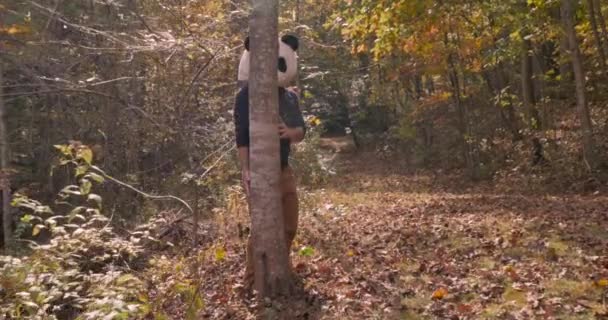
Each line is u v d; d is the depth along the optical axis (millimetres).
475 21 19344
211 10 11648
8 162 12805
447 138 28469
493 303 6094
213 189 9961
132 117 12070
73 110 13242
